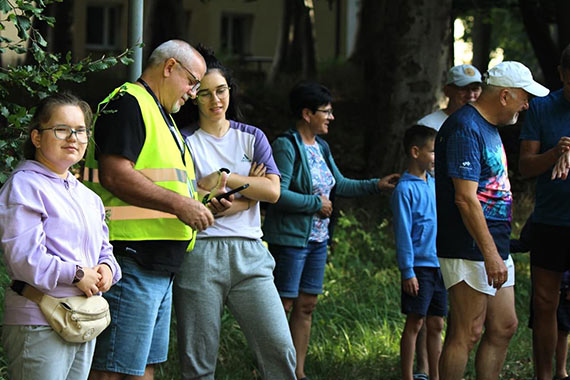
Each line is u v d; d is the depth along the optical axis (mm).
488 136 10508
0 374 9633
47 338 7438
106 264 7918
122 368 8758
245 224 10234
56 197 7465
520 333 15773
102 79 33688
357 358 14188
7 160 8344
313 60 47094
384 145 23422
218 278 9992
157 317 9266
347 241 20656
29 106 9398
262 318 10016
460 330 10734
